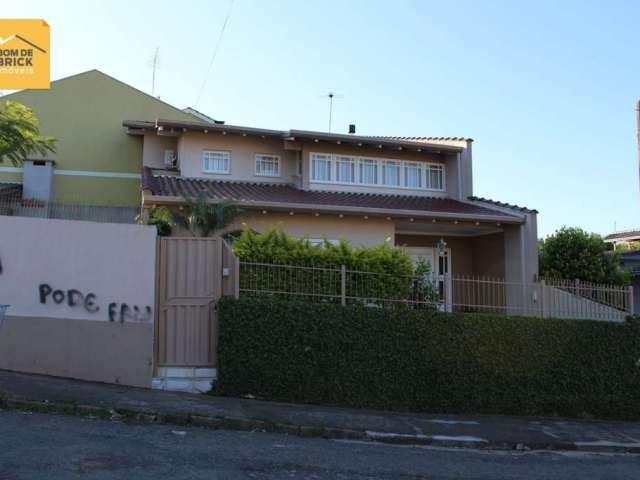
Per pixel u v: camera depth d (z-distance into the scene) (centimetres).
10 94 2231
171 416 839
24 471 580
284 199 1688
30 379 948
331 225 1670
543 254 1931
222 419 852
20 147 1753
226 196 1605
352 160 2012
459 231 1944
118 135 2267
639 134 1545
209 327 1056
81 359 1003
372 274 1134
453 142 2123
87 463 621
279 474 656
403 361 1087
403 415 1035
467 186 2061
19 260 1007
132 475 598
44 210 1944
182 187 1700
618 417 1205
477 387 1126
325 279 1108
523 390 1155
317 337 1052
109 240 1029
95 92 2283
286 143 1944
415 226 1841
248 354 1026
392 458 783
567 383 1183
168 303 1048
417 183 2083
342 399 1052
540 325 1180
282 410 953
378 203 1809
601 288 1332
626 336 1234
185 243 1062
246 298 1044
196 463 662
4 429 716
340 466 715
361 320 1076
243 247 1105
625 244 3909
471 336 1134
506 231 1877
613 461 901
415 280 1174
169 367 1035
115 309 1018
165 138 2086
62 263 1014
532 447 938
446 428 967
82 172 2225
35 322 1000
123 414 830
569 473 798
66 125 2247
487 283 1266
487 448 916
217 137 1959
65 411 817
